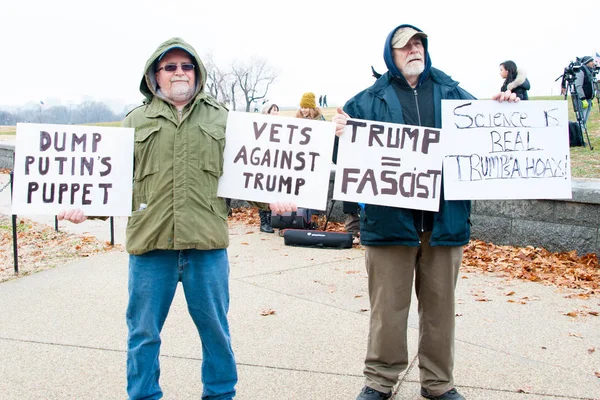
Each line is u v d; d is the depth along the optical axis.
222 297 3.11
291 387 3.56
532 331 4.45
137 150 3.01
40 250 7.70
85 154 3.16
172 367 3.87
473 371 3.74
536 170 3.43
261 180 3.30
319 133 3.31
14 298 5.50
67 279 6.14
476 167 3.34
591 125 13.77
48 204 3.16
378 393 3.25
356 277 6.08
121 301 5.32
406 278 3.23
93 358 4.03
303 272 6.30
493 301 5.21
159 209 2.93
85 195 3.16
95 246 7.79
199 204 2.96
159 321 3.05
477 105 3.38
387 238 3.14
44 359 4.02
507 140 3.40
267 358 3.99
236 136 3.28
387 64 3.29
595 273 5.88
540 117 3.43
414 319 4.73
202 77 3.03
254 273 6.29
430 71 3.40
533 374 3.69
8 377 3.74
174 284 3.04
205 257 3.02
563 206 6.45
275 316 4.86
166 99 3.03
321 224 8.77
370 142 3.29
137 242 2.95
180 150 2.95
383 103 3.34
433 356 3.27
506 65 10.69
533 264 6.26
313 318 4.80
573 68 11.54
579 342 4.22
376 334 3.26
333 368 3.82
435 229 3.12
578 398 3.36
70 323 4.75
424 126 3.30
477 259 6.64
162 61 2.98
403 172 3.25
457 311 4.96
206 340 3.12
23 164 3.15
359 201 3.25
